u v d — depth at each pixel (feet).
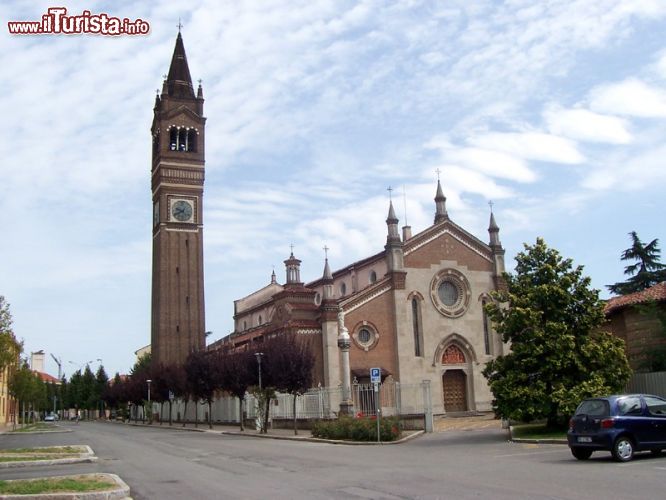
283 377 176.76
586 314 125.90
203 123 354.54
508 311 129.80
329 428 146.51
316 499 53.67
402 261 219.61
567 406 115.65
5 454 111.45
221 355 223.30
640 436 74.95
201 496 58.18
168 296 331.16
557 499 49.60
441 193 233.35
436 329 221.66
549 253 130.93
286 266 271.90
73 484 63.62
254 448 120.88
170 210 339.57
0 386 349.00
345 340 198.80
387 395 199.41
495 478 63.36
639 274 256.11
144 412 388.98
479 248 234.79
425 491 56.39
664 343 144.25
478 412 219.82
